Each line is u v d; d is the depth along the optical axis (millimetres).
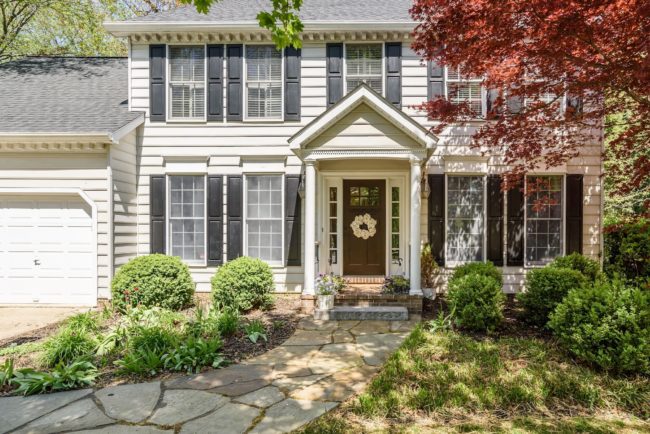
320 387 4023
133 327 5328
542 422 3453
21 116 7957
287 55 8586
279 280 8586
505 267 8469
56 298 7844
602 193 8461
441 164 8500
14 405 3707
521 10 4453
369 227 8562
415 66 8555
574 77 5309
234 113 8625
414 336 5305
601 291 4527
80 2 13484
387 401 3666
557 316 4695
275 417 3439
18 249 7883
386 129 6867
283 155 8602
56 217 7871
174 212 8758
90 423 3375
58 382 4027
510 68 5797
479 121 8445
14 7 13242
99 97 9062
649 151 6535
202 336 5418
